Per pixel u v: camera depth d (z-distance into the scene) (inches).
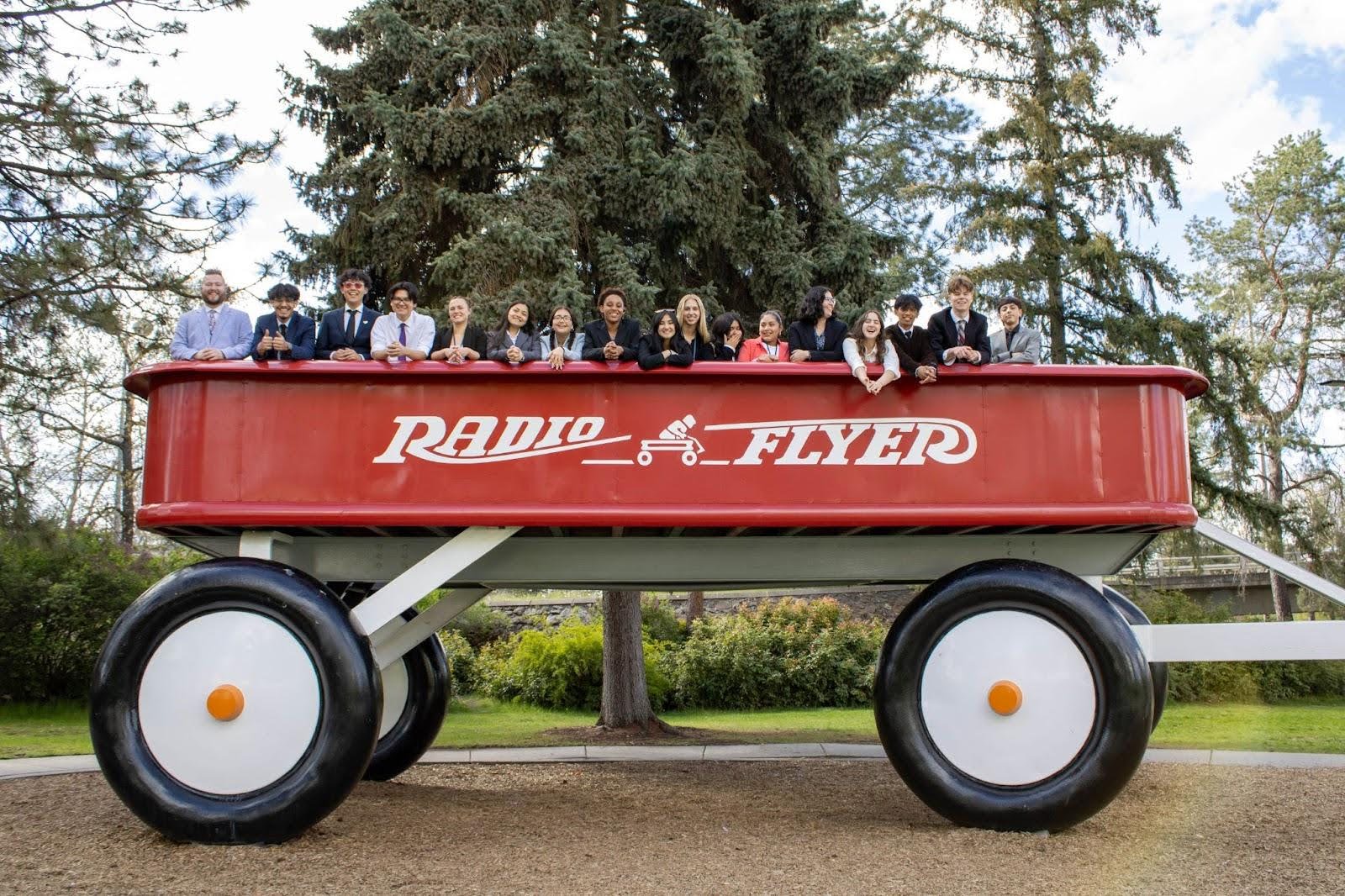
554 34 433.7
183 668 205.0
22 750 378.6
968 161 812.0
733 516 209.6
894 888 173.3
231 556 223.0
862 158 1120.8
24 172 497.4
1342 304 1182.9
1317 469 1071.6
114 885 174.7
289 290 239.9
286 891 171.6
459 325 248.5
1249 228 1261.1
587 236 442.9
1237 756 352.2
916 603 218.8
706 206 435.2
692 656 653.9
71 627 552.1
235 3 514.3
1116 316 753.6
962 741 212.4
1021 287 753.6
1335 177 1223.5
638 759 356.2
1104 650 207.0
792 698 660.1
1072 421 216.5
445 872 184.5
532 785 296.0
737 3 478.0
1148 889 174.7
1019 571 214.8
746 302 486.9
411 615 294.4
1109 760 204.5
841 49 507.8
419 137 415.2
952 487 214.1
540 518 208.4
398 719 288.7
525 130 431.5
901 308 217.5
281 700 203.9
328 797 199.5
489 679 650.8
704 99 475.2
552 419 212.8
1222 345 716.0
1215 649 222.8
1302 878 182.7
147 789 200.4
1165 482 215.6
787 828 225.0
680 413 213.6
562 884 176.4
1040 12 792.9
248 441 210.8
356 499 210.1
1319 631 218.4
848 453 214.1
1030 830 208.1
